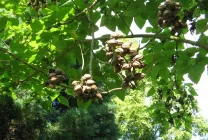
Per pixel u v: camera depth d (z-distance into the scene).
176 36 4.37
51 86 3.46
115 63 3.21
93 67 4.54
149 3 4.16
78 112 12.54
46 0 4.38
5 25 4.61
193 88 6.32
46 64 4.91
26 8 4.77
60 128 12.20
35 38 4.62
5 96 10.67
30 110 11.24
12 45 4.80
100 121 13.95
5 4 4.88
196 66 4.37
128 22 4.50
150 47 5.00
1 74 5.19
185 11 4.28
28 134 11.66
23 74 5.31
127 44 3.16
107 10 4.50
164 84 5.75
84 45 4.59
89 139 12.94
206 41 4.23
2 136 11.43
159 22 3.40
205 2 4.20
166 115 6.77
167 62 4.84
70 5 4.38
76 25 4.48
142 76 3.19
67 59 4.74
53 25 4.43
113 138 13.98
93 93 2.92
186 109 6.75
